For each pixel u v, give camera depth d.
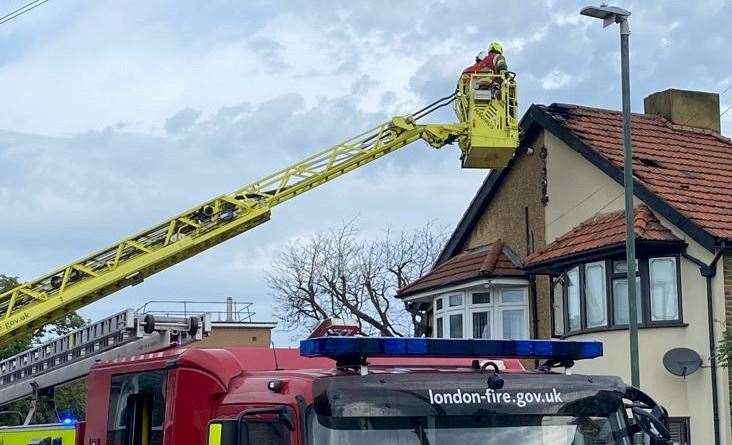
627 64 15.48
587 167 21.20
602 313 19.27
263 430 5.79
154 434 6.87
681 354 17.62
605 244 18.67
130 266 20.33
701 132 23.28
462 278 23.86
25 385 11.08
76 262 20.17
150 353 8.51
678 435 17.80
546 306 22.53
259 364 6.66
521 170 23.77
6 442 9.70
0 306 20.00
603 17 15.58
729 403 17.17
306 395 5.73
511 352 6.49
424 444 5.79
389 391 5.79
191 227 21.06
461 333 24.44
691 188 19.62
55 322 22.75
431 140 22.34
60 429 8.98
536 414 6.16
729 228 17.89
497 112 22.06
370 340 5.96
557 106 22.81
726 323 17.31
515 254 23.72
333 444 5.57
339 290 40.81
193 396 6.50
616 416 6.40
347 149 22.20
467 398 5.98
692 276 17.94
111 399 7.46
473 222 25.91
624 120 15.38
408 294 26.30
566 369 6.75
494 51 22.22
